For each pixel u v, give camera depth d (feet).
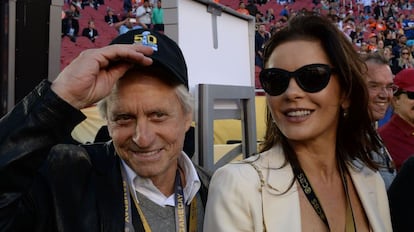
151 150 3.91
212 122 6.83
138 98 3.79
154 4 37.04
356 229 3.88
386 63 7.75
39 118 3.27
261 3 50.60
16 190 3.29
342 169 4.12
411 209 4.29
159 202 4.14
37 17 6.64
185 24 6.81
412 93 7.73
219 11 7.91
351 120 4.16
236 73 8.52
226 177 3.83
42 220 3.65
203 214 4.33
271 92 3.90
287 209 3.69
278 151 4.01
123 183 4.02
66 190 3.76
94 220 3.73
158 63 3.78
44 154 3.35
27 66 6.59
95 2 38.27
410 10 53.11
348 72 3.87
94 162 4.09
